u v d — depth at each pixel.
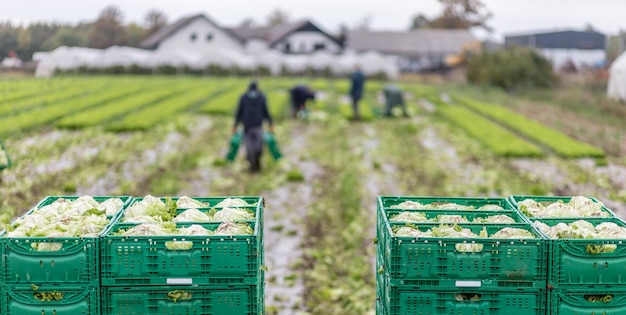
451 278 9.44
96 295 9.38
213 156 33.88
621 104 58.16
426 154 36.22
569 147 36.84
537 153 34.75
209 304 9.46
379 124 49.06
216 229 10.11
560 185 28.34
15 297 9.33
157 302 9.43
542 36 106.00
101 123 40.59
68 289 9.33
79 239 9.27
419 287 9.48
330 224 22.75
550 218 10.74
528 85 80.38
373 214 23.91
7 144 29.36
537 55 82.75
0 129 31.72
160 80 83.06
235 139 31.20
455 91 79.62
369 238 21.06
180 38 116.00
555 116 56.34
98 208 11.09
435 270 9.43
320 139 41.38
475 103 63.91
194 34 116.38
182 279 9.38
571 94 69.12
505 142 38.44
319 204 24.98
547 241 9.39
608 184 28.45
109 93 57.78
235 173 30.67
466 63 117.62
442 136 42.94
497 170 31.44
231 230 9.91
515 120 50.31
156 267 9.35
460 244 9.41
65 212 10.79
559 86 81.06
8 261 9.27
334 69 103.00
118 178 28.03
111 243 9.31
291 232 21.44
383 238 10.64
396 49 130.88
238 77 99.56
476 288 9.46
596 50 104.62
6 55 54.16
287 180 29.50
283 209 24.72
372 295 16.45
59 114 40.25
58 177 26.91
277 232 21.70
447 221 10.66
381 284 10.80
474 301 9.49
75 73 80.44
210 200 11.83
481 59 89.44
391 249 9.45
